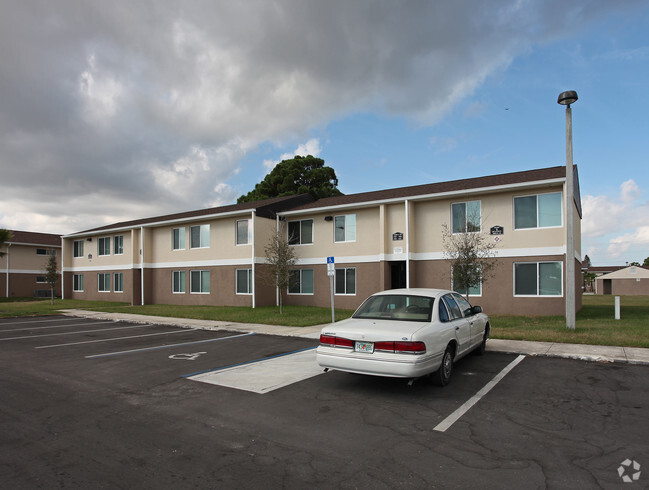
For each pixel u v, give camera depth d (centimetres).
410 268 1911
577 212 1961
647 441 459
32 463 415
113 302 2911
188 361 909
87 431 503
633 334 1118
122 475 388
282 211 2344
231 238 2381
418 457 422
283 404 599
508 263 1734
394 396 632
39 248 4162
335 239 2205
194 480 378
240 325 1511
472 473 387
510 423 518
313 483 371
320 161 4300
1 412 577
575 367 812
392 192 2183
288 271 1941
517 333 1147
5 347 1111
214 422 530
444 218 1902
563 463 406
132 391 677
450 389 666
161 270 2739
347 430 498
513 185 1680
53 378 768
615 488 358
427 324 662
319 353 662
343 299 2159
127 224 3073
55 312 2156
